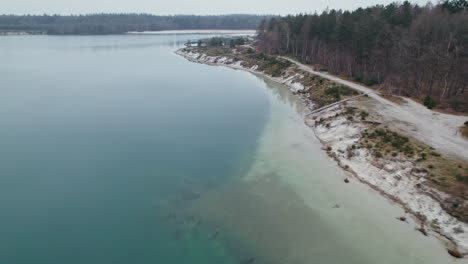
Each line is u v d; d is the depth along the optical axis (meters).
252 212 34.94
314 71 98.38
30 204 36.84
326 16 121.56
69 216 34.75
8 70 124.00
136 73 122.75
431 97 64.06
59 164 46.66
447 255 28.12
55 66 136.38
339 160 45.84
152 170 44.97
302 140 54.06
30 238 31.38
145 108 75.06
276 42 141.88
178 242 30.70
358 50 87.12
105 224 33.47
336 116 58.00
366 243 30.00
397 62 71.38
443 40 72.75
